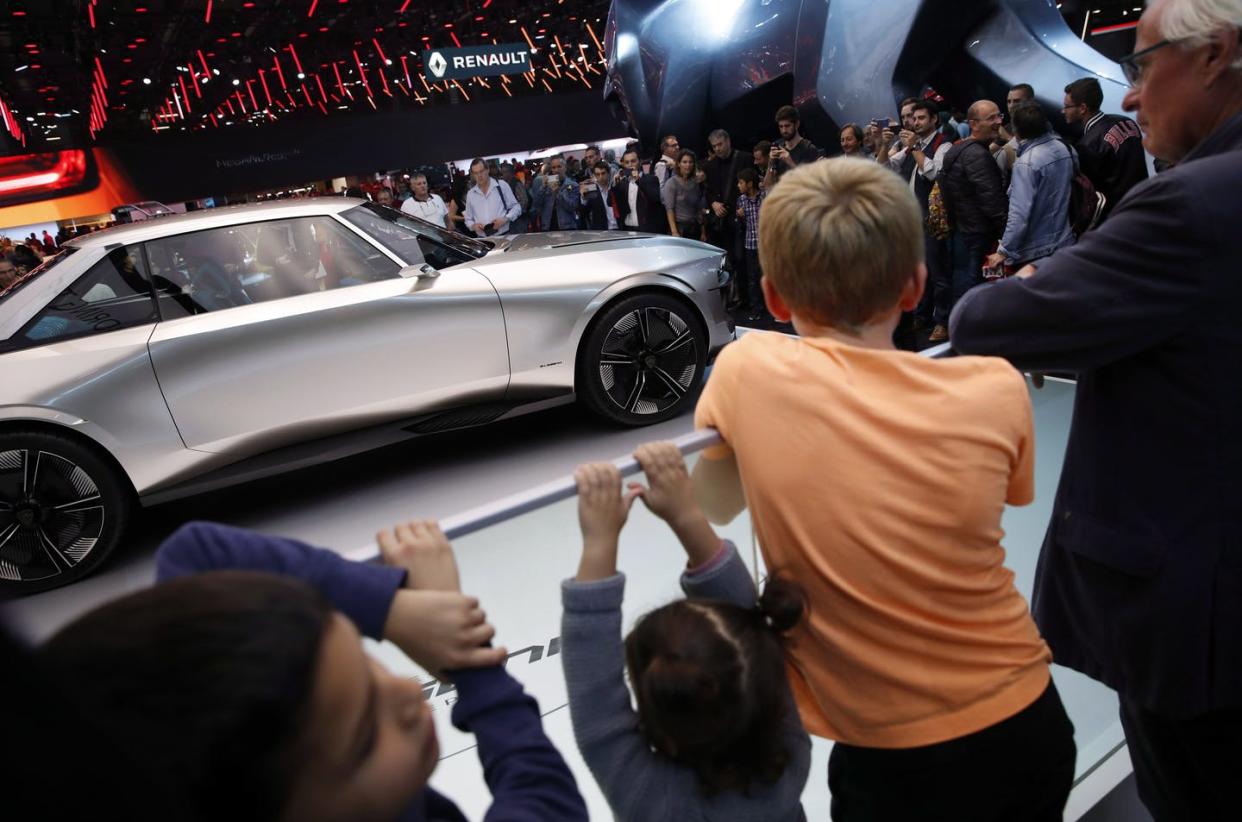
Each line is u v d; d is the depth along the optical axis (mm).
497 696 715
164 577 709
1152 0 1117
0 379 3240
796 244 948
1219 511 1085
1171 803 1306
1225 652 1106
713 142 7285
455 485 3887
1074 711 1690
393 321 3639
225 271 3559
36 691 262
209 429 3469
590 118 25281
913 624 938
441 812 673
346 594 724
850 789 1073
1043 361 1119
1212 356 1045
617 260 4062
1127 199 1077
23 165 21297
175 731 355
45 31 17250
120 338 3379
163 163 22250
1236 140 1057
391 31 22297
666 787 831
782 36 8016
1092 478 1198
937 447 913
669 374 4211
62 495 3375
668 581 1086
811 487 927
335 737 427
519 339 3846
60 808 253
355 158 23750
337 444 3688
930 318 5656
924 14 6621
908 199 946
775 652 814
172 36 19516
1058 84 6230
